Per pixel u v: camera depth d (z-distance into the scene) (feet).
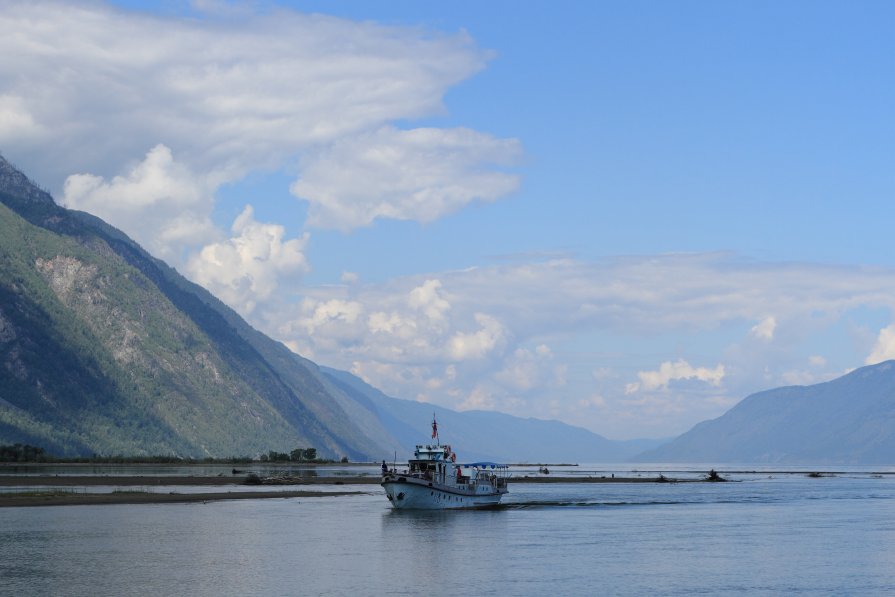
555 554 309.42
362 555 301.02
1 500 481.87
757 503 582.35
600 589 248.73
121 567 272.51
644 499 606.55
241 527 377.91
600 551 319.27
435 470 460.14
